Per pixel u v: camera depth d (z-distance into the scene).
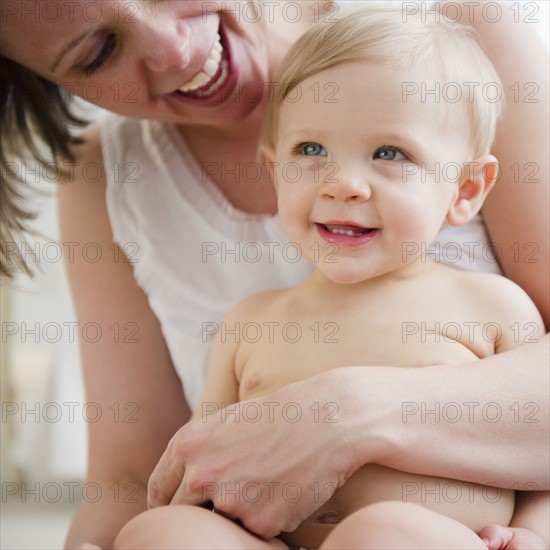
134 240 2.05
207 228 1.98
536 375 1.40
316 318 1.55
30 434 4.38
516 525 1.39
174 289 1.99
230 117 1.88
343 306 1.54
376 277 1.55
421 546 1.11
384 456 1.30
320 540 1.37
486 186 1.60
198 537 1.19
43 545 3.43
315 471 1.28
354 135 1.46
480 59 1.60
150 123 2.08
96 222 2.11
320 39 1.53
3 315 4.43
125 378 1.99
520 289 1.57
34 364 4.45
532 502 1.41
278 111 1.59
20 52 1.72
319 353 1.50
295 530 1.38
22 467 4.34
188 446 1.36
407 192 1.45
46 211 3.44
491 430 1.35
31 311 4.44
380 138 1.45
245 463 1.31
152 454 1.93
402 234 1.46
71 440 4.37
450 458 1.32
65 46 1.66
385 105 1.45
